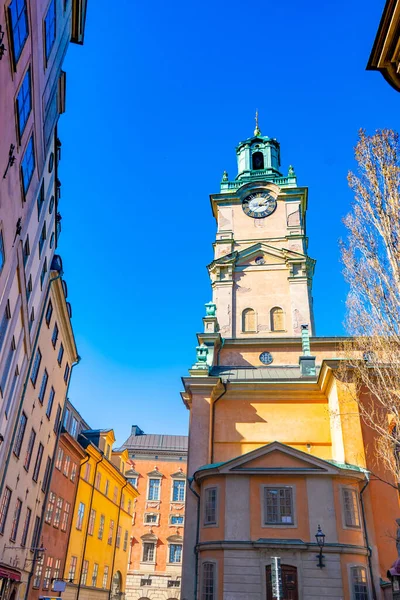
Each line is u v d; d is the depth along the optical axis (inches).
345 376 1069.8
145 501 2522.1
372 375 992.9
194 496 1024.2
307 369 1236.5
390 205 708.7
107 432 1802.4
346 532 866.1
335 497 893.8
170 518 2484.0
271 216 1620.3
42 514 1150.3
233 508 907.4
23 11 461.7
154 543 2432.3
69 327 1264.8
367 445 995.3
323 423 1141.7
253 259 1544.0
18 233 675.4
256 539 871.7
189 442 1116.5
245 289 1499.8
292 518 885.2
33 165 697.6
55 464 1263.5
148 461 2623.0
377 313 779.4
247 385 1192.2
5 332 695.1
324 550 839.1
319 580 816.9
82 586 1505.9
